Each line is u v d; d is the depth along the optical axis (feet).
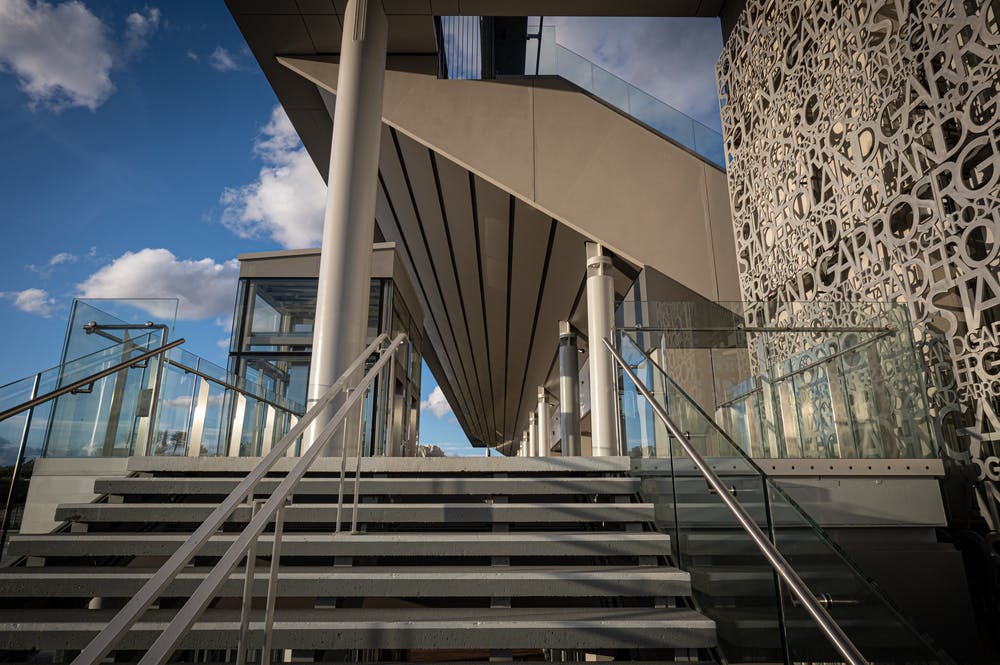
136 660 8.16
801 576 6.99
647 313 16.89
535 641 8.02
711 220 28.55
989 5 13.69
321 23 30.12
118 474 15.08
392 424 36.55
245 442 25.93
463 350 85.81
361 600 11.89
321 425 18.35
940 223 14.88
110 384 17.06
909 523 14.25
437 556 10.65
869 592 6.12
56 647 7.73
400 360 39.99
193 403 20.81
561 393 50.47
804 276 21.47
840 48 18.90
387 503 12.14
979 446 14.06
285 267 38.40
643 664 8.10
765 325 16.56
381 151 37.22
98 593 8.94
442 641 7.96
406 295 42.52
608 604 11.17
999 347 13.42
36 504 14.26
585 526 12.03
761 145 24.00
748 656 7.80
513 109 30.86
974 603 13.99
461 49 32.63
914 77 15.71
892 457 14.74
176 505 11.21
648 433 12.30
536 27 32.78
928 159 15.24
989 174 14.14
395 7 27.35
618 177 29.58
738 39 26.16
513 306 54.85
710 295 27.53
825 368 15.66
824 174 19.69
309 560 11.19
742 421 15.88
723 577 8.59
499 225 38.22
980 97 14.32
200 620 8.02
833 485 14.57
